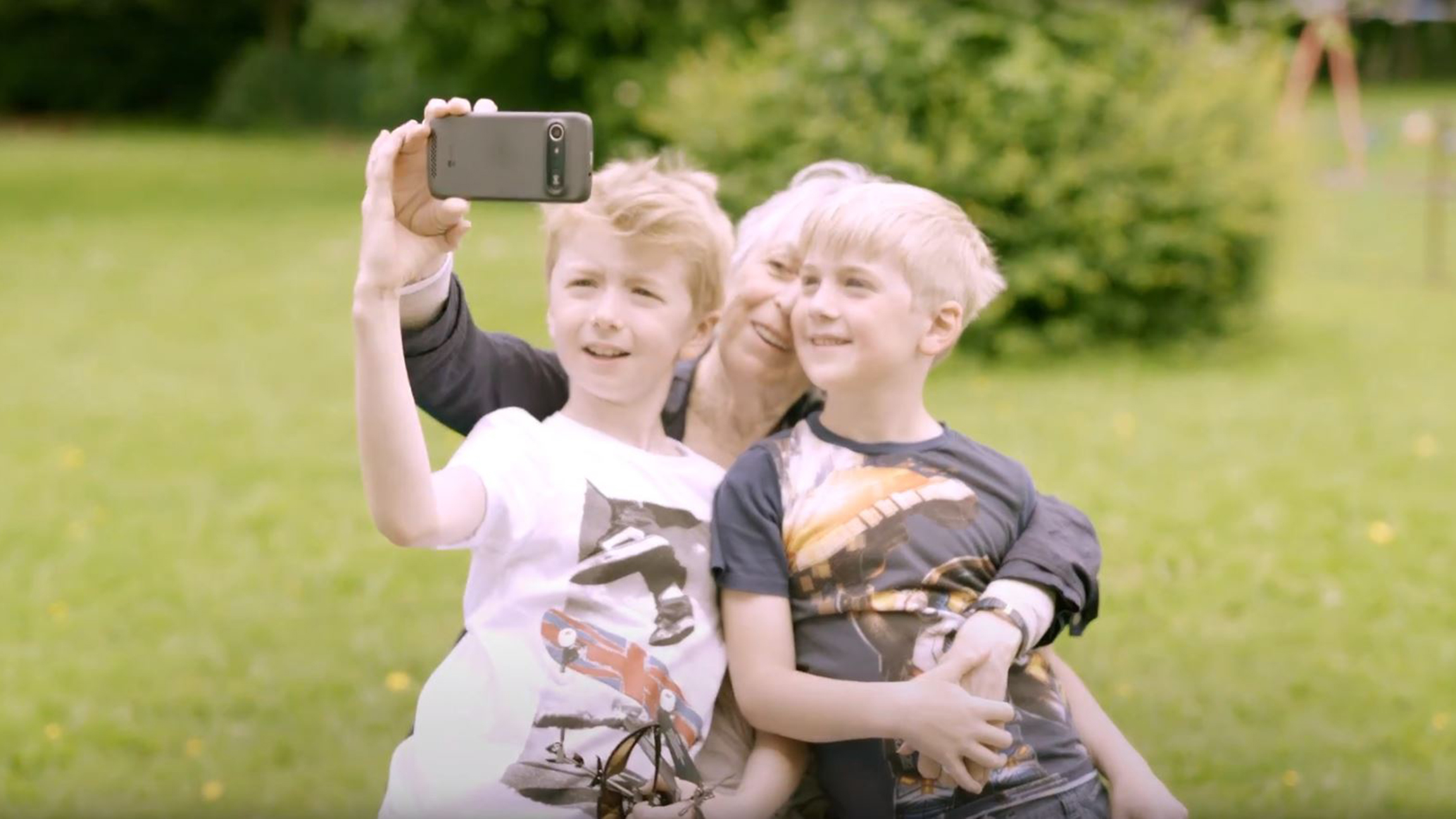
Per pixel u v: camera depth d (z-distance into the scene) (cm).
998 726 164
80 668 421
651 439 187
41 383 759
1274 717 389
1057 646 431
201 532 535
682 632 172
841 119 768
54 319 914
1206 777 355
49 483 592
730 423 201
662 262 178
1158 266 792
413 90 1964
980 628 167
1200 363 792
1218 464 605
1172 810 178
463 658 171
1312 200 868
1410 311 961
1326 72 2364
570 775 163
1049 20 819
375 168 159
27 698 401
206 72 2884
